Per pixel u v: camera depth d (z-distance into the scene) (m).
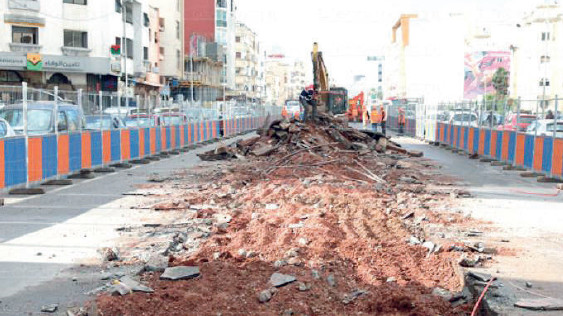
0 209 11.40
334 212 10.78
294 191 13.34
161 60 72.50
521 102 19.94
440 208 11.54
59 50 48.09
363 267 6.96
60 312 5.68
